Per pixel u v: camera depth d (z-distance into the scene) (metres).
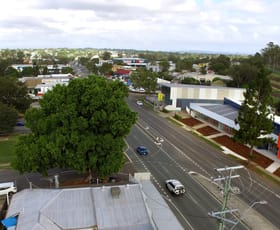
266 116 49.31
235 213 33.94
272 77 161.12
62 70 188.38
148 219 27.81
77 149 35.22
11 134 62.91
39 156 35.00
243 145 59.84
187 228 30.39
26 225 25.78
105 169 36.12
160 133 68.31
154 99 110.38
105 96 38.25
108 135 36.56
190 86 99.06
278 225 31.94
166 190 39.03
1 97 72.81
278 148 50.72
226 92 97.31
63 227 26.20
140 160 50.12
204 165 49.03
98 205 28.50
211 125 76.62
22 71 157.88
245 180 43.59
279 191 40.41
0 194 36.09
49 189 30.73
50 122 36.78
